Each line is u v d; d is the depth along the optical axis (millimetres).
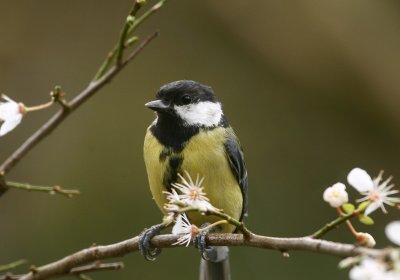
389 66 12391
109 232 11312
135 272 10766
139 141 12305
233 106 12680
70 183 11656
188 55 13070
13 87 12141
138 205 11586
